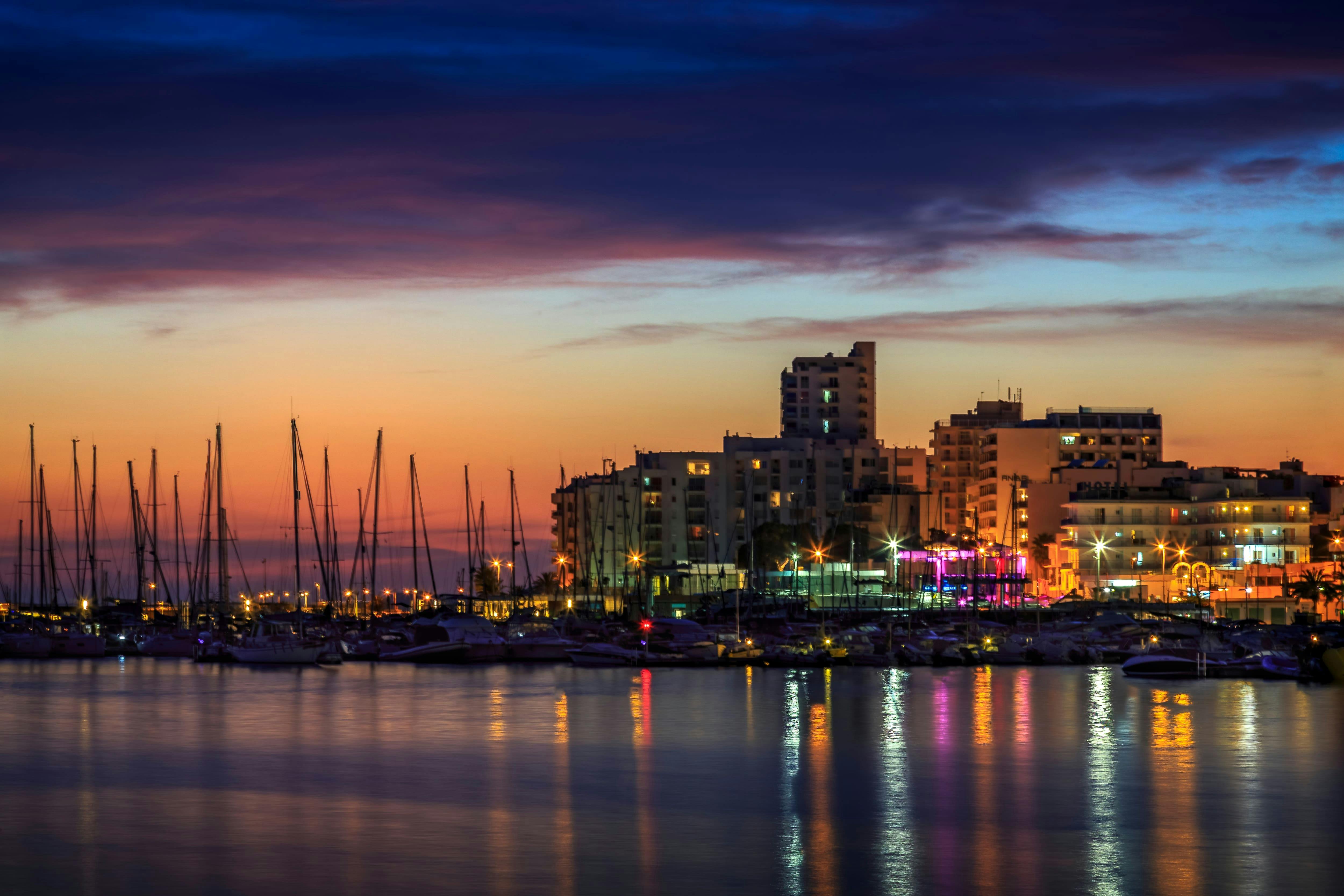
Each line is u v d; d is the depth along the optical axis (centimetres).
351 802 6038
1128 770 7019
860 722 9369
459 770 7056
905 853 4959
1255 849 5022
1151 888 4456
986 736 8538
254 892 4375
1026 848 5034
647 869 4694
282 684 13150
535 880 4541
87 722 9488
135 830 5350
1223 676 13875
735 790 6362
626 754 7706
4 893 4375
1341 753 7675
